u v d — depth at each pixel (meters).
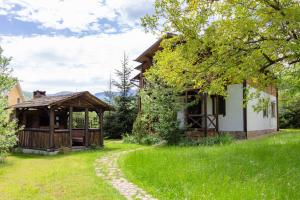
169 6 10.98
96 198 7.71
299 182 8.09
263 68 11.80
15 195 8.21
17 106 20.91
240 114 21.55
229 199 7.15
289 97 14.38
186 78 12.23
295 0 9.92
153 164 11.50
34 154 18.77
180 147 18.00
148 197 7.86
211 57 11.30
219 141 18.69
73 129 19.97
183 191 8.08
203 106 22.44
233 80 11.96
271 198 7.06
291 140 16.20
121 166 12.37
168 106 20.31
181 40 11.64
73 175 10.85
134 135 24.61
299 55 10.54
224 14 10.77
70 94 19.91
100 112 21.08
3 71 15.89
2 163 14.81
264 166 9.91
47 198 7.79
